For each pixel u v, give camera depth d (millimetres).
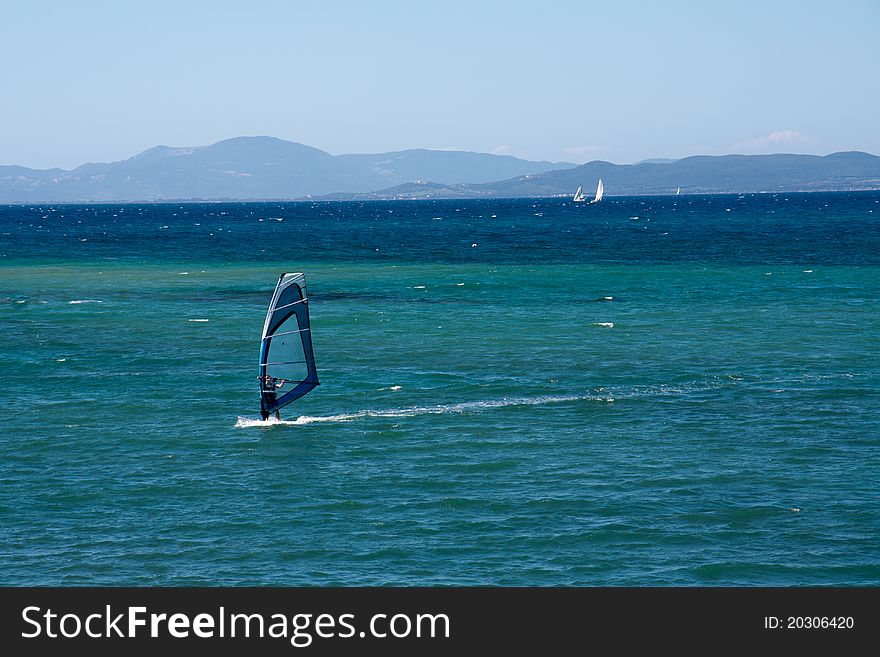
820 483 108562
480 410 142875
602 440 126250
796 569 87062
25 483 109812
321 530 95812
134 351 195625
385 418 138125
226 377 168250
